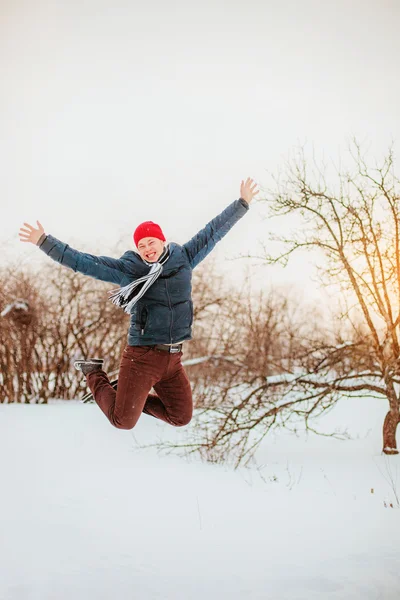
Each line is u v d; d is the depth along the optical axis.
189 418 4.33
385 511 5.67
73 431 10.14
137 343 4.08
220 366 12.24
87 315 14.85
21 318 14.09
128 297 3.97
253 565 4.34
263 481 6.96
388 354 8.75
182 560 4.45
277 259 8.59
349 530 5.11
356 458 8.23
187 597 3.83
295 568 4.29
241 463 7.99
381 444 9.16
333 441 9.50
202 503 5.98
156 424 10.81
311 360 8.84
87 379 4.44
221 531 5.11
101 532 5.05
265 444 9.31
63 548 4.67
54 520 5.34
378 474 7.24
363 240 8.33
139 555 4.54
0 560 4.41
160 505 5.89
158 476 7.16
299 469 7.58
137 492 6.38
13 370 14.64
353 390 8.62
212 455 8.05
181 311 4.12
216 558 4.48
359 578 4.10
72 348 14.77
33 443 9.04
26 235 3.82
